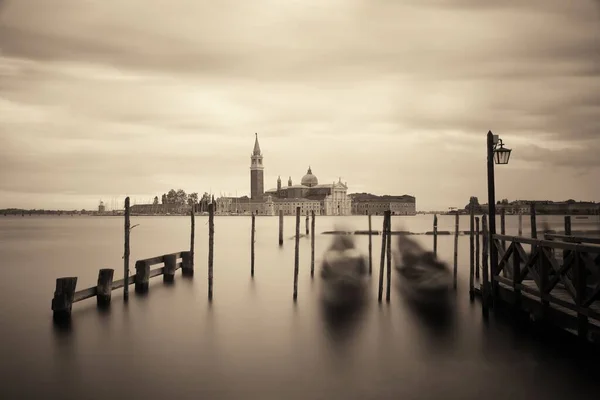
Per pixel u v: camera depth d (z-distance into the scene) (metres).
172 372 16.53
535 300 19.39
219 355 18.17
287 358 17.80
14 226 165.25
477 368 16.66
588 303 15.84
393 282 32.44
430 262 31.72
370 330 21.14
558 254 32.69
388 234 26.31
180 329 21.64
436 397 14.55
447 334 20.30
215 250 61.53
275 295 29.16
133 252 61.78
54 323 22.67
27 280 36.81
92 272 41.72
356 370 16.64
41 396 14.77
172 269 34.31
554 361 17.08
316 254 54.78
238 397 14.62
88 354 18.36
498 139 22.83
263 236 93.50
